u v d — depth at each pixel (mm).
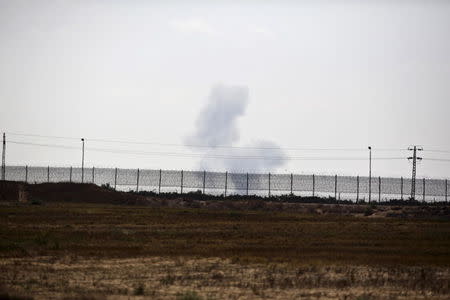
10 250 161875
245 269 141125
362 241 193625
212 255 161000
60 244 174250
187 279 128625
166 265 145500
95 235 193500
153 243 181625
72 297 108812
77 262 148125
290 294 115750
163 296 111875
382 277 134375
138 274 134125
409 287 124250
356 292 118812
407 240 198625
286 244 184250
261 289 119375
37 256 155625
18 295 108000
